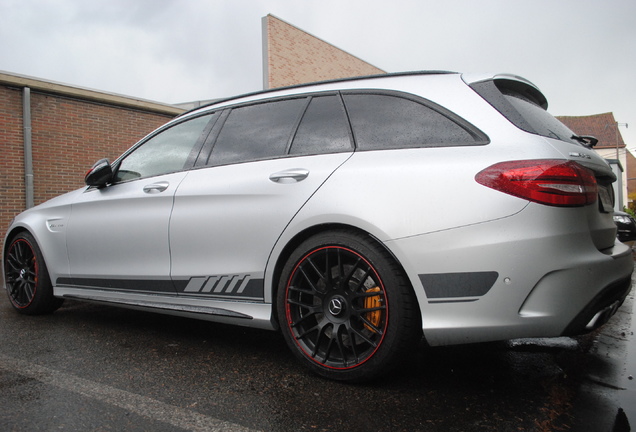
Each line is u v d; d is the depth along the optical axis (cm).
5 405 193
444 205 194
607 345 279
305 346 226
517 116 204
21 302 367
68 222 338
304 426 176
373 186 210
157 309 285
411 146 215
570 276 182
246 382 220
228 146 278
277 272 239
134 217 296
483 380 221
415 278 196
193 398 201
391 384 216
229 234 252
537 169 184
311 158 238
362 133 231
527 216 182
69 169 941
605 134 4478
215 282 258
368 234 211
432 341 197
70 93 929
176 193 278
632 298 439
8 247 378
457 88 220
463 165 197
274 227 236
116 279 307
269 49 1598
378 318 209
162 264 282
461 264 189
